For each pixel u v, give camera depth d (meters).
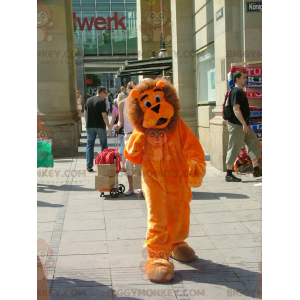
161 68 10.73
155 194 3.34
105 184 5.75
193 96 9.80
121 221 4.70
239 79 6.38
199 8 8.94
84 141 12.98
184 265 3.48
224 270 3.36
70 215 4.96
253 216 4.73
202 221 4.60
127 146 3.46
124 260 3.60
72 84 11.49
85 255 3.70
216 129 7.59
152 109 3.32
